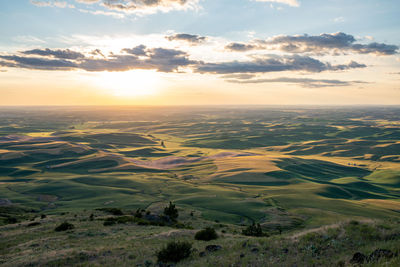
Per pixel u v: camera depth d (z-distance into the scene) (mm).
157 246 21109
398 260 9641
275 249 14500
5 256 23391
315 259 12031
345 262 10984
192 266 14125
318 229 17141
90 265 17281
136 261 17125
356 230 15055
